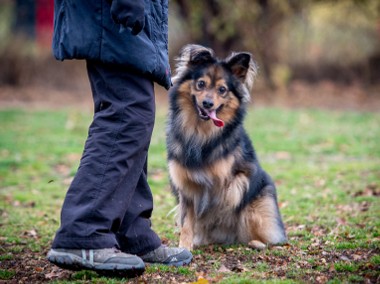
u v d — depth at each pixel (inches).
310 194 446.9
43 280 236.5
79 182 216.4
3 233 337.4
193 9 1136.2
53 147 666.8
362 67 1259.2
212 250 306.2
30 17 1316.4
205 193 308.3
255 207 318.0
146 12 223.1
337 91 1213.1
